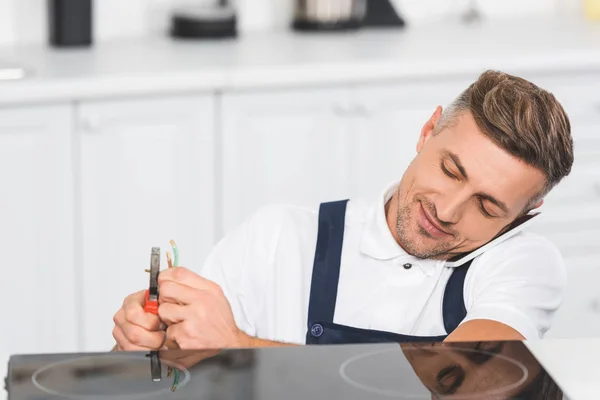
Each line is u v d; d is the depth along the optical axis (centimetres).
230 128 314
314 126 324
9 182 293
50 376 92
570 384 95
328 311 152
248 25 387
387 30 388
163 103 305
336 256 155
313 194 330
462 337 132
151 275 130
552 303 148
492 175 134
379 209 155
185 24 361
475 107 136
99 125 299
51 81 288
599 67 346
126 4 367
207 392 89
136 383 91
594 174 356
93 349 315
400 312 150
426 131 149
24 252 300
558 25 405
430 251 145
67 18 338
